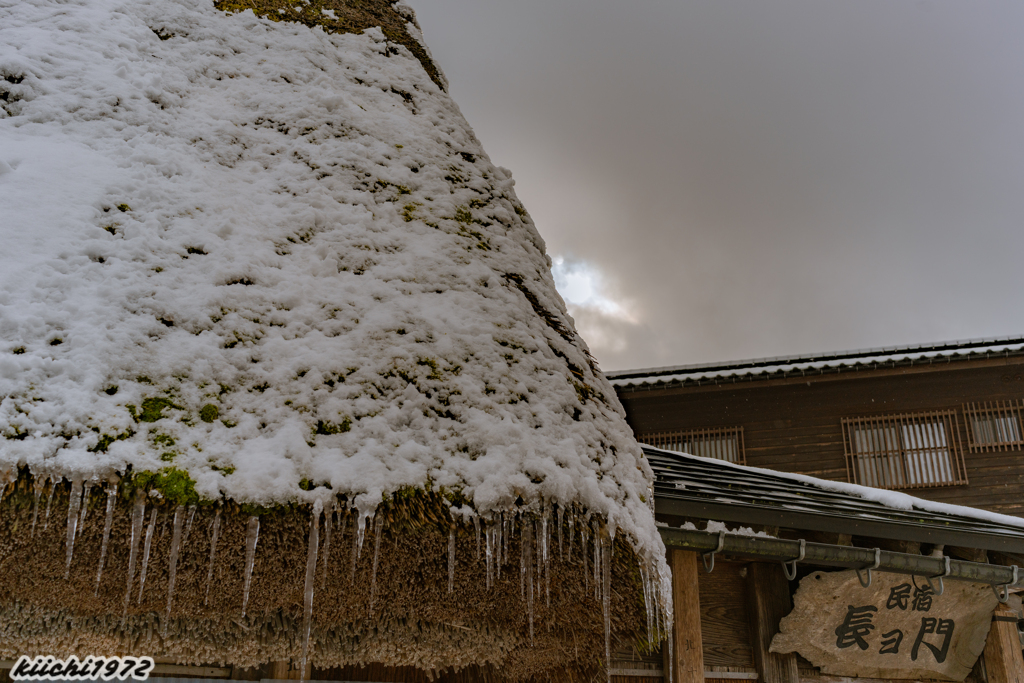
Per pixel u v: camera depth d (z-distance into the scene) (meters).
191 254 1.89
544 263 2.80
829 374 9.84
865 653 3.31
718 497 3.23
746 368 10.41
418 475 1.60
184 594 1.47
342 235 2.16
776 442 10.10
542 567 1.71
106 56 2.50
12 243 1.72
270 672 2.27
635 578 1.84
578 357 2.35
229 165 2.30
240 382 1.64
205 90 2.61
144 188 2.03
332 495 1.49
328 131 2.60
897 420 9.61
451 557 1.57
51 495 1.35
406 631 1.75
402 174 2.57
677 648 3.04
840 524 3.15
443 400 1.81
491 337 2.06
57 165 2.00
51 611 1.49
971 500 8.91
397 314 1.96
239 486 1.43
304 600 1.48
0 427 1.37
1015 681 3.42
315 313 1.87
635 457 2.12
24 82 2.25
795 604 3.21
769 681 3.16
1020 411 9.09
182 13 2.95
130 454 1.40
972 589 3.43
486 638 1.84
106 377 1.52
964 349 9.20
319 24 3.37
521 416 1.88
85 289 1.68
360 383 1.75
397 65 3.35
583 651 1.98
